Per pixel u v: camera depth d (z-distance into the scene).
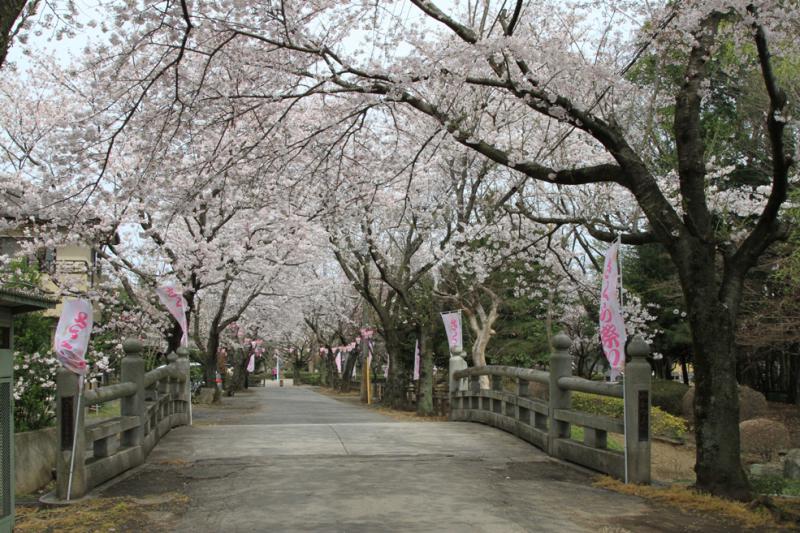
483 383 19.39
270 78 9.70
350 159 11.16
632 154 8.16
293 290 29.91
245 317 35.50
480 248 18.61
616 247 8.17
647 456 7.91
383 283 30.48
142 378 9.34
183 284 17.14
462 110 11.51
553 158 13.21
